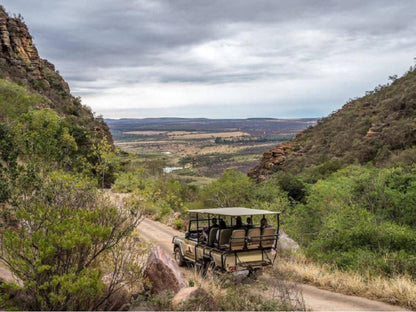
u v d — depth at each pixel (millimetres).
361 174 23625
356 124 57312
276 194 28172
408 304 7469
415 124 41781
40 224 6164
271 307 6371
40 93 62094
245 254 9883
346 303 7684
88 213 6363
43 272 5543
